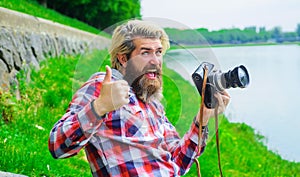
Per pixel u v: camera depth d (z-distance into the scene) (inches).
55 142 96.8
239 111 585.9
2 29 280.1
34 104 278.1
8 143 189.3
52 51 402.0
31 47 335.6
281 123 534.0
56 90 316.8
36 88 297.1
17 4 473.1
